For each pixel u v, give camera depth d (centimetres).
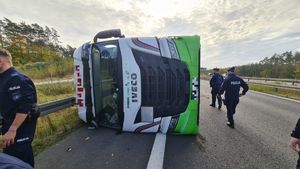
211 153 333
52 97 952
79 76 460
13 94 191
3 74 197
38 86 1256
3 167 133
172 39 411
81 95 463
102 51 477
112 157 312
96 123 457
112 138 399
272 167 287
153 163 293
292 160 310
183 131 419
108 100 477
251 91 1411
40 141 373
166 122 418
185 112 412
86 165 284
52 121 495
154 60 409
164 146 361
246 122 544
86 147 350
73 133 427
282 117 604
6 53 198
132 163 293
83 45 454
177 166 286
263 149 352
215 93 798
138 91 414
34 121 218
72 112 597
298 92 1178
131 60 414
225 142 386
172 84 407
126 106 421
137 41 416
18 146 204
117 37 473
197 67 404
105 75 477
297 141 180
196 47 402
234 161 304
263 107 772
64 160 298
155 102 414
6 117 201
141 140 390
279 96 1125
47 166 278
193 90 407
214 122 546
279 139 405
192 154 328
